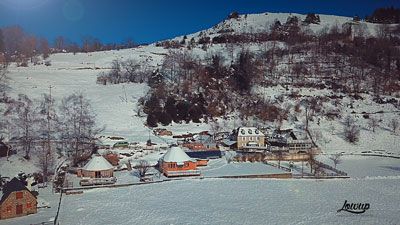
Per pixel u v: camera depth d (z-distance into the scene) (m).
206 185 89.25
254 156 114.31
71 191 82.81
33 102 140.88
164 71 186.38
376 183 95.06
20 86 158.75
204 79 171.75
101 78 180.12
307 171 105.69
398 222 69.25
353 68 197.88
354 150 132.88
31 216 69.00
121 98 156.12
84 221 66.88
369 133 143.25
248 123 145.50
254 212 72.50
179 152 97.12
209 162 110.56
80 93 159.75
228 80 175.88
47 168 94.00
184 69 183.38
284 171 100.12
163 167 97.12
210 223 66.81
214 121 147.00
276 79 182.62
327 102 163.12
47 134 116.88
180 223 66.69
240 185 89.94
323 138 138.00
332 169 107.38
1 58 197.38
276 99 162.62
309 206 76.81
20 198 69.56
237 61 197.12
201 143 118.38
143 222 66.88
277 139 126.38
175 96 156.38
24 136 111.31
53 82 172.62
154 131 133.00
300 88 174.50
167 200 78.62
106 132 127.94
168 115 142.75
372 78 187.88
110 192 83.69
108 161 97.38
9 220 67.06
